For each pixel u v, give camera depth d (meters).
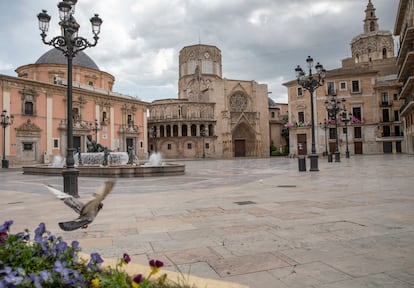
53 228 6.47
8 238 3.05
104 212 8.17
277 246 4.92
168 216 7.55
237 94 76.50
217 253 4.65
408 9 36.91
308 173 19.98
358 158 42.53
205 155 70.12
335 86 59.94
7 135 39.41
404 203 8.43
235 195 11.02
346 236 5.39
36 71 50.59
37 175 25.22
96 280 2.45
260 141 76.62
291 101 63.56
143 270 3.05
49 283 2.29
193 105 70.75
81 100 48.91
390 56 75.12
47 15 12.11
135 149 58.66
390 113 57.31
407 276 3.65
